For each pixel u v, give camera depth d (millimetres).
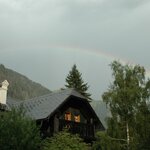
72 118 31297
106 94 24234
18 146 19109
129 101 23547
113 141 22469
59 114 29141
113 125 23188
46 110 29109
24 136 19516
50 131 28219
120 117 23578
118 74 24625
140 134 22297
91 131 30906
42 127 28844
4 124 19766
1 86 30641
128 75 24609
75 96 31125
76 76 59594
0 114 20969
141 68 24750
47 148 22906
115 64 25156
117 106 23734
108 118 23609
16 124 19797
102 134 22625
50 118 28688
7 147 19047
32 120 21141
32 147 19594
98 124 32375
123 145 22203
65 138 24328
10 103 32188
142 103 23562
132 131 22719
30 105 31703
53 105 29578
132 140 22062
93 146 23031
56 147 23375
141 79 24594
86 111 32438
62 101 29656
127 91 23578
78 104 32188
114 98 23688
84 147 24766
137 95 23547
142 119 22766
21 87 114438
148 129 22469
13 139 19203
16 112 20812
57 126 28344
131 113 23438
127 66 25062
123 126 23266
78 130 29859
